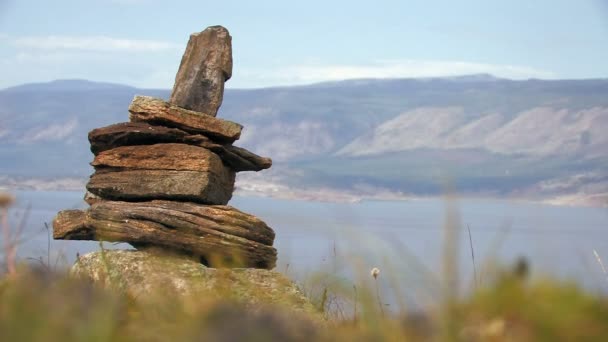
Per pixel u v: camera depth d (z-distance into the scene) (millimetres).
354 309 5840
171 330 3791
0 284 5207
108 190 16531
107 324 3258
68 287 4543
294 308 9875
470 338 3129
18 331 3223
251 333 3189
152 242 15734
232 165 17750
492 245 3402
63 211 16266
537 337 3041
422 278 3295
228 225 16125
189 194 16266
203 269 13688
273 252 16562
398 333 3451
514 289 3229
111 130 16875
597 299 3182
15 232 5359
